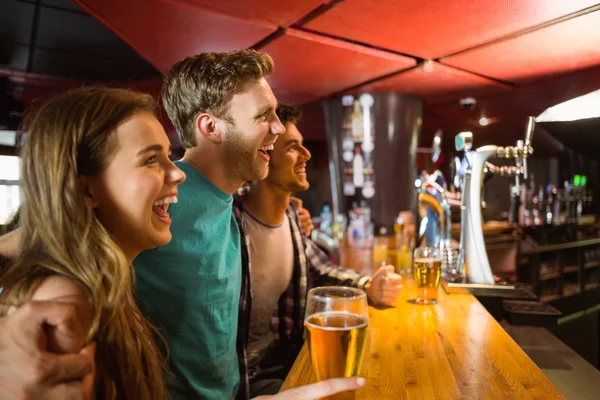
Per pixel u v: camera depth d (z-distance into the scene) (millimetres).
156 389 854
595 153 2230
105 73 4766
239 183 1260
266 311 1716
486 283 1846
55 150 688
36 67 4535
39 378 546
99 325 671
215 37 2590
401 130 4121
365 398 870
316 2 2076
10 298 633
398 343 1187
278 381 1632
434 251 1676
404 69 3244
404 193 4199
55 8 3391
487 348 1142
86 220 692
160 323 1109
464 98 4234
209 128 1198
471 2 2041
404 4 2080
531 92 3938
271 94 1234
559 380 1642
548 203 6949
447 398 866
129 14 2285
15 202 850
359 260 2867
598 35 2451
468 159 1906
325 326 752
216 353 1181
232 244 1287
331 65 3131
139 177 761
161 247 1095
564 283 6547
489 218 7086
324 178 8609
